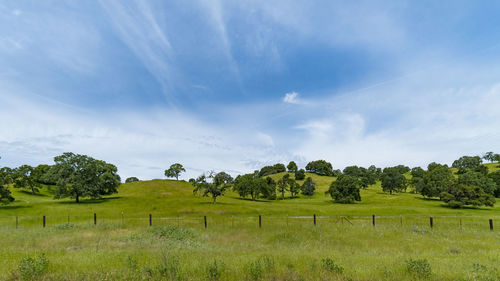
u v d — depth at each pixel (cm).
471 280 853
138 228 2388
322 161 19250
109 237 1889
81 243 1656
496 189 9788
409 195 11312
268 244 1731
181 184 12056
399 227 2562
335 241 1817
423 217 3844
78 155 6850
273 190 11225
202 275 858
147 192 9900
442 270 970
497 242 1822
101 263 1034
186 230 2228
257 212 4538
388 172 12375
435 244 1716
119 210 4656
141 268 916
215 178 6419
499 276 909
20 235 2017
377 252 1434
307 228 2450
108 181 7450
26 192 9019
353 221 3219
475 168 13312
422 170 15862
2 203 5100
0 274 870
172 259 1052
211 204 5856
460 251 1488
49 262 1015
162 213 4166
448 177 10162
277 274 888
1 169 5278
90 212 4366
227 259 1115
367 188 14562
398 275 892
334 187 9488
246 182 10425
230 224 2856
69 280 791
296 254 1268
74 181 6381
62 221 3369
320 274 883
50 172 6619
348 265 1043
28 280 798
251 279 831
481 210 6469
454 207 7325
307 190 12325
